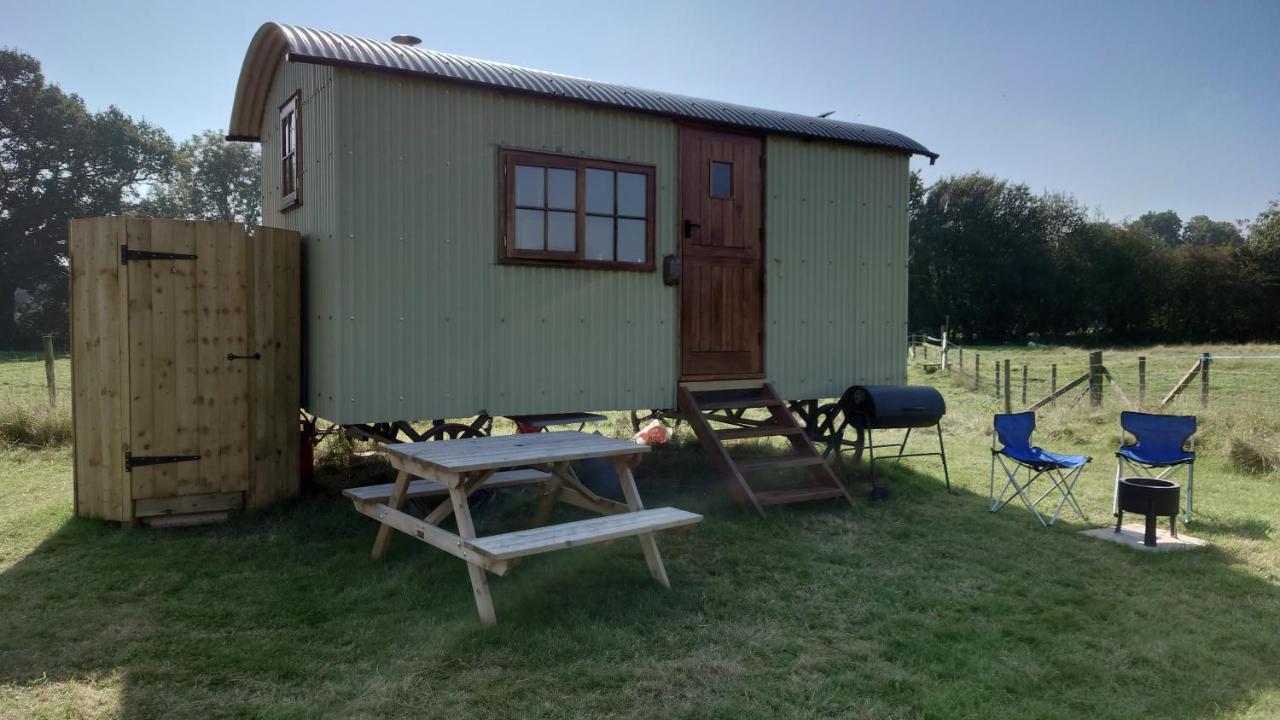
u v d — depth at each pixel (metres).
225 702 3.12
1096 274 42.62
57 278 37.22
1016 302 43.75
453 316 6.05
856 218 8.20
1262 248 39.62
